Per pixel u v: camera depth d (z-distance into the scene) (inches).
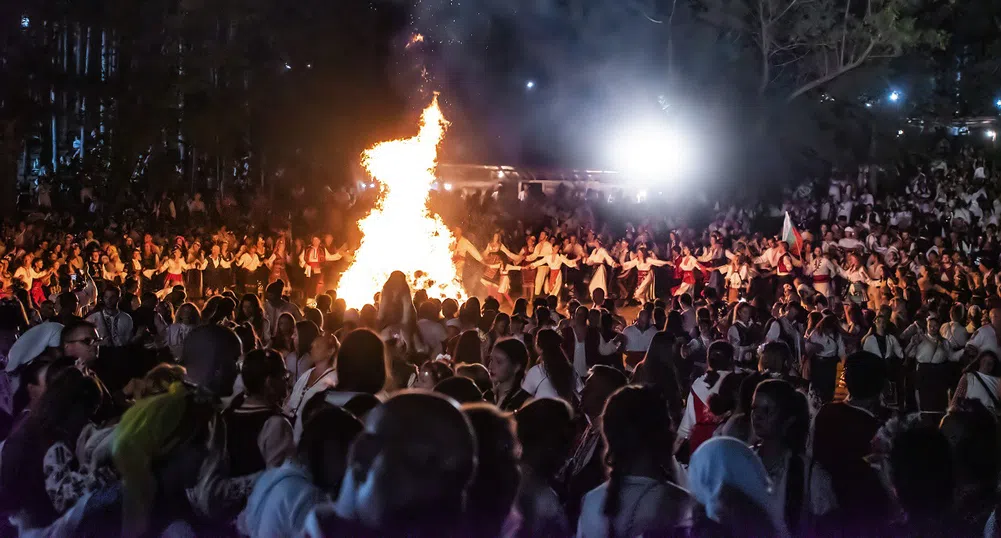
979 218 1139.3
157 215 1215.6
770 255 944.9
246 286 1052.5
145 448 162.9
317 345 271.6
